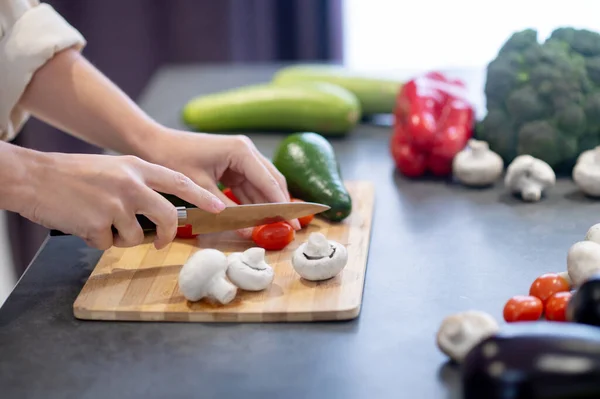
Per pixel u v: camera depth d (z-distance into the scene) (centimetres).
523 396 60
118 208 87
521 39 122
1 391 76
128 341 83
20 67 106
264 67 180
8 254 201
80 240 106
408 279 93
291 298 87
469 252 99
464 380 63
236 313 85
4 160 86
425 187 121
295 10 220
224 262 86
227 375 77
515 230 105
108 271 94
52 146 222
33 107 110
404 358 78
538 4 218
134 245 92
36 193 87
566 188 117
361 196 115
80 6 225
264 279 87
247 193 107
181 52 233
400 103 128
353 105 140
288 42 226
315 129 141
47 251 103
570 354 60
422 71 163
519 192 115
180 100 161
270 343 82
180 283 85
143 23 229
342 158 133
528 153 119
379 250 101
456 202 115
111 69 235
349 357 79
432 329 83
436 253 99
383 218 110
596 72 118
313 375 76
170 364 79
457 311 86
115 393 75
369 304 88
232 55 230
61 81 108
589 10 215
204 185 103
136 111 108
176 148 104
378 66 228
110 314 86
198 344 82
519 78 121
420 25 224
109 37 230
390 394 73
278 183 105
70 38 108
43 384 77
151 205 88
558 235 103
